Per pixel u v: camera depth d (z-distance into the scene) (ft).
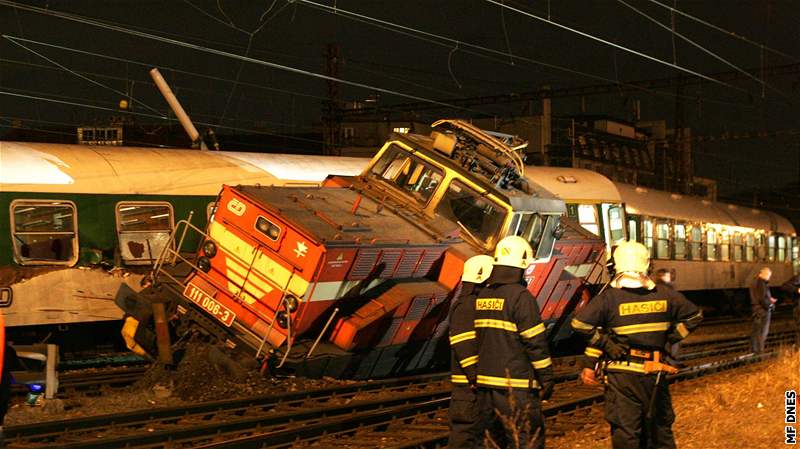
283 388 39.52
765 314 60.44
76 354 53.47
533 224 46.03
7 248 47.70
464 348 22.66
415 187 45.14
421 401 39.47
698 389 46.03
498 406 21.97
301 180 59.06
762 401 39.73
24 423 32.01
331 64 114.01
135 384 38.99
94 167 51.42
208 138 63.62
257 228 37.52
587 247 57.31
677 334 22.84
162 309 37.81
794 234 133.69
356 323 37.96
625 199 86.38
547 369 21.76
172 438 29.40
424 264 41.70
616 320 22.59
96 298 50.62
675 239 96.68
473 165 45.19
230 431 31.35
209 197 55.21
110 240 51.26
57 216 49.60
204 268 38.63
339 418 33.76
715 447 31.04
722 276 108.47
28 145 51.08
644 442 23.12
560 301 53.83
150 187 52.95
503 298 21.95
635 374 22.38
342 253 36.70
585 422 36.47
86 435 29.99
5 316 47.55
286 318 36.63
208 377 37.55
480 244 43.45
